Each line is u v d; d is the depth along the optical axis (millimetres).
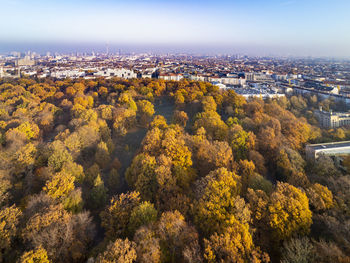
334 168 102938
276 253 60781
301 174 90562
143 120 173250
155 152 104375
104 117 166375
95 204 87188
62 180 75938
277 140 122750
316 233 65188
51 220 58719
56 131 163750
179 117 159125
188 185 88062
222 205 66125
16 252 58250
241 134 119812
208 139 128375
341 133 161125
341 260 50000
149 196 82438
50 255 54469
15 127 143500
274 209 63156
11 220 61406
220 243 50719
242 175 94875
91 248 67000
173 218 59719
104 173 113500
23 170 94250
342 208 74000
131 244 53750
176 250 54969
